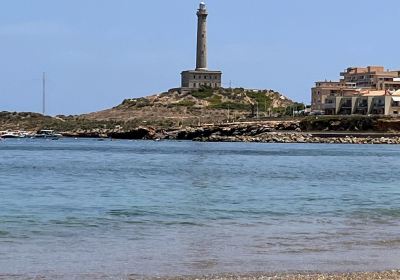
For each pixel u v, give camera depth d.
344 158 131.75
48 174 86.31
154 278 23.44
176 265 25.69
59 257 27.20
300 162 117.12
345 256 27.61
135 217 40.88
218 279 23.28
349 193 59.81
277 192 60.38
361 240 31.80
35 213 42.50
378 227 36.72
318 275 23.84
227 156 139.25
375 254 28.09
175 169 97.38
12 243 30.70
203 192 59.91
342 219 40.56
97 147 198.25
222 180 75.88
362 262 26.39
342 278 23.34
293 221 39.50
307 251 28.77
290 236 33.12
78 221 38.69
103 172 90.69
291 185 69.00
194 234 33.81
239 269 25.00
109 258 27.03
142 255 27.73
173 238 32.41
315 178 80.12
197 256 27.53
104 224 37.56
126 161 121.44
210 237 32.75
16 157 138.75
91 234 33.69
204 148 184.38
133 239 32.09
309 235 33.50
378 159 128.50
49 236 32.91
